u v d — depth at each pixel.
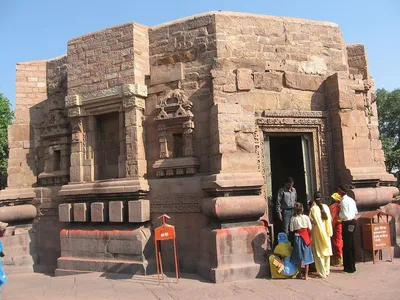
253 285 7.86
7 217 11.73
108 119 11.09
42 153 12.48
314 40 10.60
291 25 10.41
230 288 7.72
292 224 8.30
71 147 11.12
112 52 10.57
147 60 10.59
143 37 10.58
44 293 8.23
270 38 10.15
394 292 6.94
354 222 8.62
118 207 9.88
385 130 38.75
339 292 7.12
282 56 10.20
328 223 8.41
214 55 9.70
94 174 10.86
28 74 12.74
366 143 10.15
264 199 9.24
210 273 8.35
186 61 10.10
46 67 12.85
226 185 8.54
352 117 10.09
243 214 8.68
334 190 10.16
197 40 9.99
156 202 9.91
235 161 8.92
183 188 9.62
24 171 12.35
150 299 7.32
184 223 9.60
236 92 9.57
